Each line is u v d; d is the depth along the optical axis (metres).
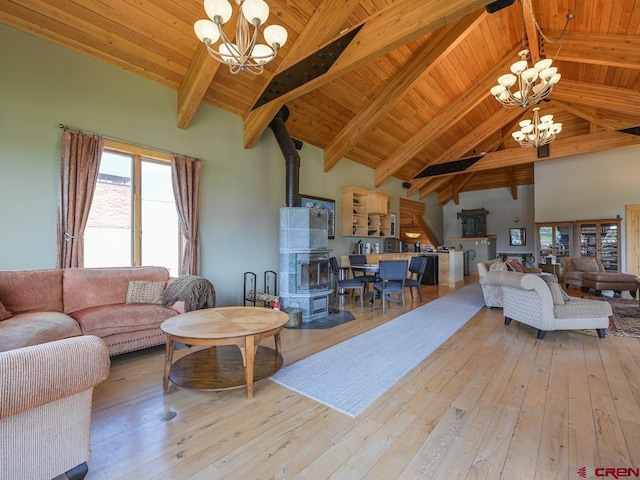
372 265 6.02
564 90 5.96
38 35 3.00
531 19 4.33
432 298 6.15
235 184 4.79
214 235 4.50
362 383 2.46
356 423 1.91
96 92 3.37
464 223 11.33
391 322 4.31
